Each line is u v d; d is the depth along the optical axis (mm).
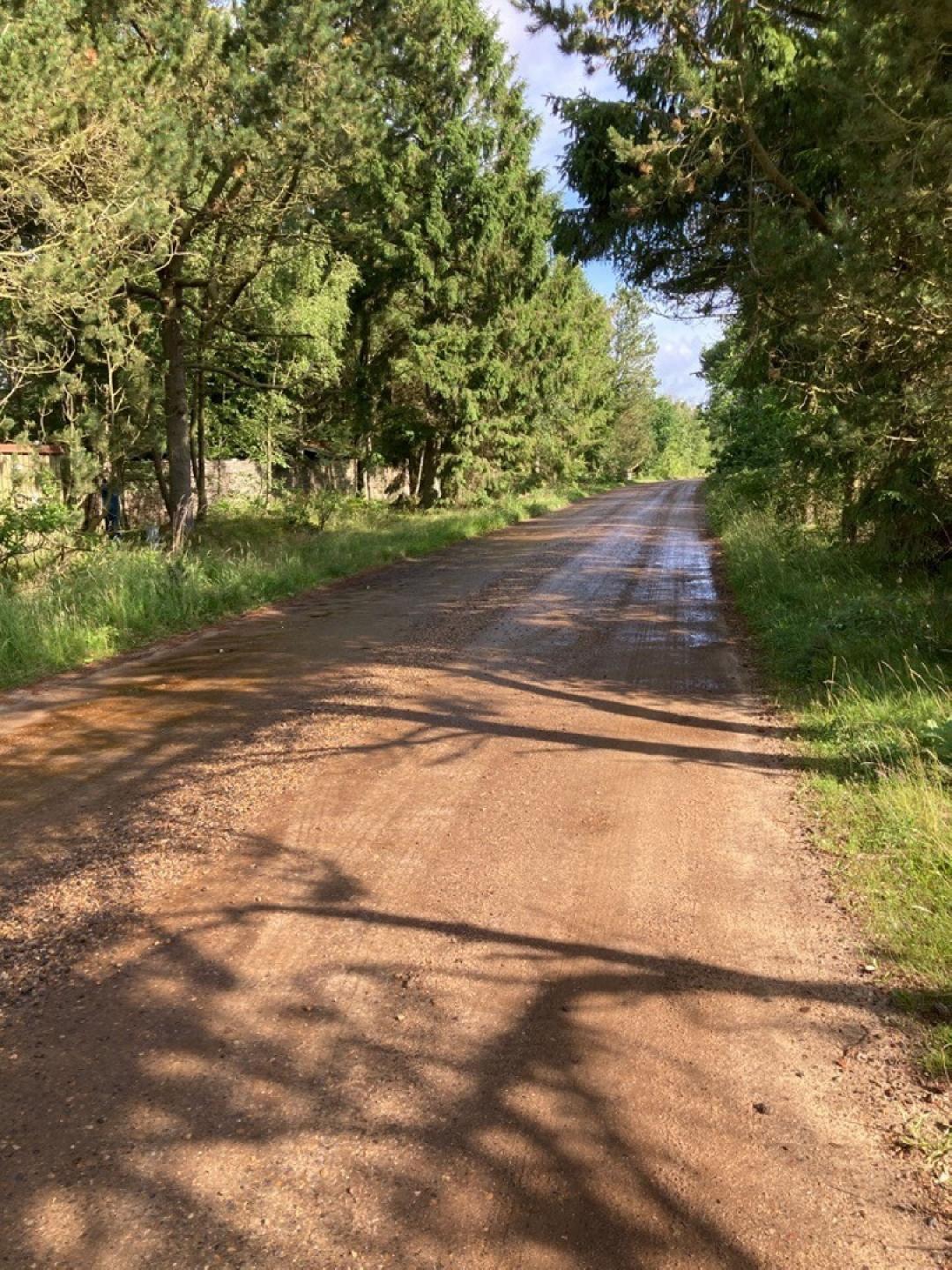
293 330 23500
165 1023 3152
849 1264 2180
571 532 25203
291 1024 3143
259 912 3955
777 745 6270
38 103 10781
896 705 6434
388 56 16109
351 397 29359
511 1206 2352
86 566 12617
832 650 7875
